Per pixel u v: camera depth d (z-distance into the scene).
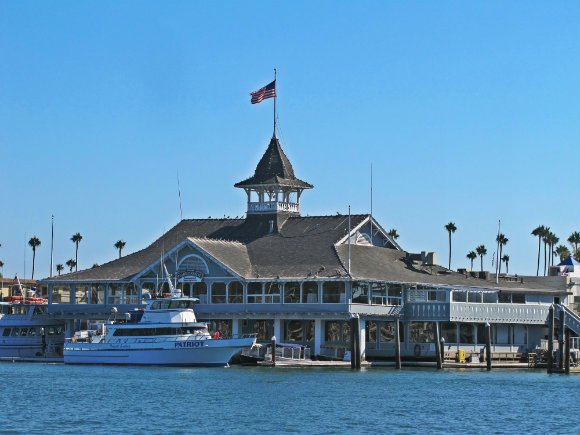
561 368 136.25
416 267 155.88
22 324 156.50
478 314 146.62
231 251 149.88
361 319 141.75
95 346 137.12
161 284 149.50
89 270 158.50
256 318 144.12
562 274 179.38
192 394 106.00
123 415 93.25
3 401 101.00
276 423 89.94
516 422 92.94
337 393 108.25
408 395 108.12
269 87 158.88
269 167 161.75
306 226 156.12
